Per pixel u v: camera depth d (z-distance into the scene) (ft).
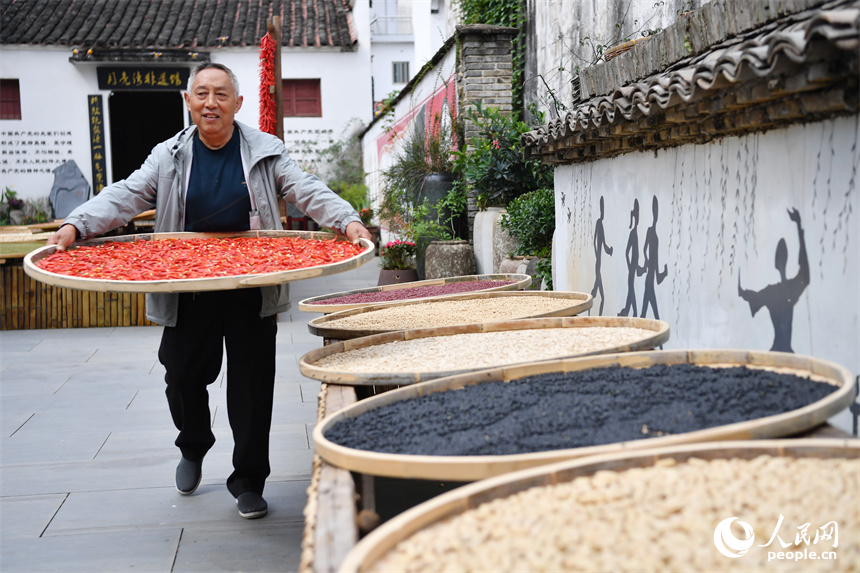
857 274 6.04
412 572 3.39
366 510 4.60
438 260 29.19
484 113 29.37
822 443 4.20
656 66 10.43
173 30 61.31
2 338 24.31
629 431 4.91
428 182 32.01
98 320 26.53
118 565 8.66
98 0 64.34
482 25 30.32
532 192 24.98
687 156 9.32
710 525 3.56
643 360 6.59
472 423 5.31
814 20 5.13
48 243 9.32
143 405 15.85
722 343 8.48
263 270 8.20
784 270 7.14
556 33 26.63
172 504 10.52
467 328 9.21
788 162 7.03
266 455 10.07
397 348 8.46
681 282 9.57
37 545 9.23
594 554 3.42
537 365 6.56
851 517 3.52
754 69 6.05
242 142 10.25
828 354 6.47
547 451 4.66
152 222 30.86
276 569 8.50
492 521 3.80
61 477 11.64
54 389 17.35
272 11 65.87
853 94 5.74
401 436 5.20
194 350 9.82
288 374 18.48
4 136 58.59
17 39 57.62
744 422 4.70
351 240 9.81
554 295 12.03
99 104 59.16
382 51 79.30
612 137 11.09
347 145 62.95
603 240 12.76
